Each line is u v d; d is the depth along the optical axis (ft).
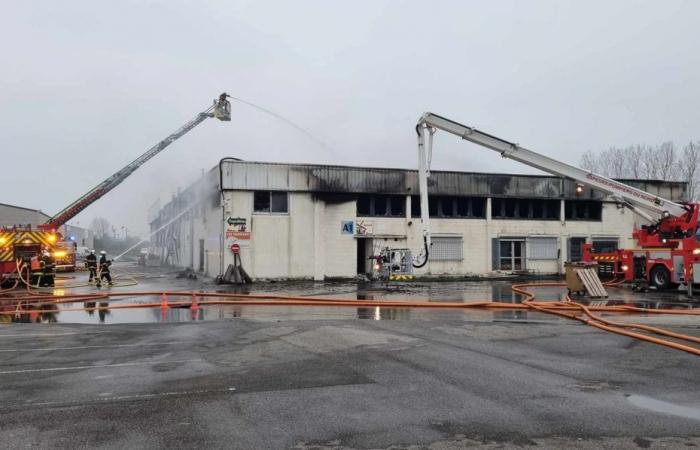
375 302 48.78
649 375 23.02
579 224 94.17
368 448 14.69
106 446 14.80
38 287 65.72
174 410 17.88
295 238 79.51
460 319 40.11
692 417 17.48
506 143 64.69
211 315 42.06
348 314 42.88
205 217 92.43
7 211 163.53
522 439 15.40
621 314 44.27
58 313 43.21
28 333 33.40
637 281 67.82
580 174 66.18
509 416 17.42
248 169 77.36
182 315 42.01
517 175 90.22
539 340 31.22
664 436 15.72
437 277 85.46
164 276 91.45
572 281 59.67
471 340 31.07
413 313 43.86
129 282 75.92
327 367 23.94
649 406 18.62
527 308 46.16
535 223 91.71
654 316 42.98
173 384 21.07
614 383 21.62
